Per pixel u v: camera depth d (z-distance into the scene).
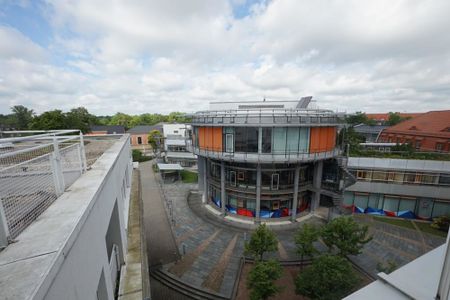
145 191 38.25
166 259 19.05
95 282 4.72
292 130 22.80
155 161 62.53
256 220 24.98
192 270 17.66
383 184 27.36
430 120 45.09
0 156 2.84
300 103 31.09
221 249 20.56
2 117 69.25
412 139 43.97
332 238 16.11
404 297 2.96
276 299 14.83
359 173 28.03
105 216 6.23
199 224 25.55
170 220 26.64
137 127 83.62
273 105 30.95
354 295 3.20
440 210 26.06
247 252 15.97
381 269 16.58
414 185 26.44
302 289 13.04
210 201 31.28
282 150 23.03
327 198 28.31
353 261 18.69
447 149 37.03
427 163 25.67
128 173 19.81
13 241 3.06
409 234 23.50
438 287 2.68
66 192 5.03
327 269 12.56
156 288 16.08
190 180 45.34
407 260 19.14
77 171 6.50
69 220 3.67
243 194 26.03
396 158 26.88
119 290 8.24
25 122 65.75
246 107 31.36
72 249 3.36
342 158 25.47
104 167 7.71
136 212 15.40
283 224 24.69
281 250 20.42
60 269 2.86
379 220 26.80
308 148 23.50
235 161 23.09
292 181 25.50
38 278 2.41
